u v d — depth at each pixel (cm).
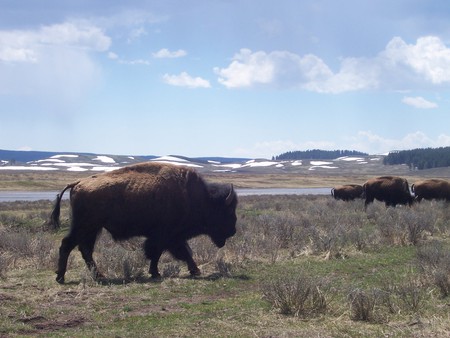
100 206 1309
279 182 13412
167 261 1559
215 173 17938
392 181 3572
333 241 1706
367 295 926
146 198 1335
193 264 1394
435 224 2288
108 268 1375
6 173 14838
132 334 838
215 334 830
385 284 1097
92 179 1350
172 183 1377
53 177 12625
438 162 19650
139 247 1630
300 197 6088
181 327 873
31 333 862
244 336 812
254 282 1258
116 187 1327
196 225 1430
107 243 1780
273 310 964
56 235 2255
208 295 1140
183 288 1195
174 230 1378
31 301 1057
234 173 19438
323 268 1427
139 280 1302
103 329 880
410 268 1364
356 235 1825
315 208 3316
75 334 845
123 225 1335
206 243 1656
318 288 982
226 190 1455
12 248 1706
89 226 1314
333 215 2725
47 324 909
